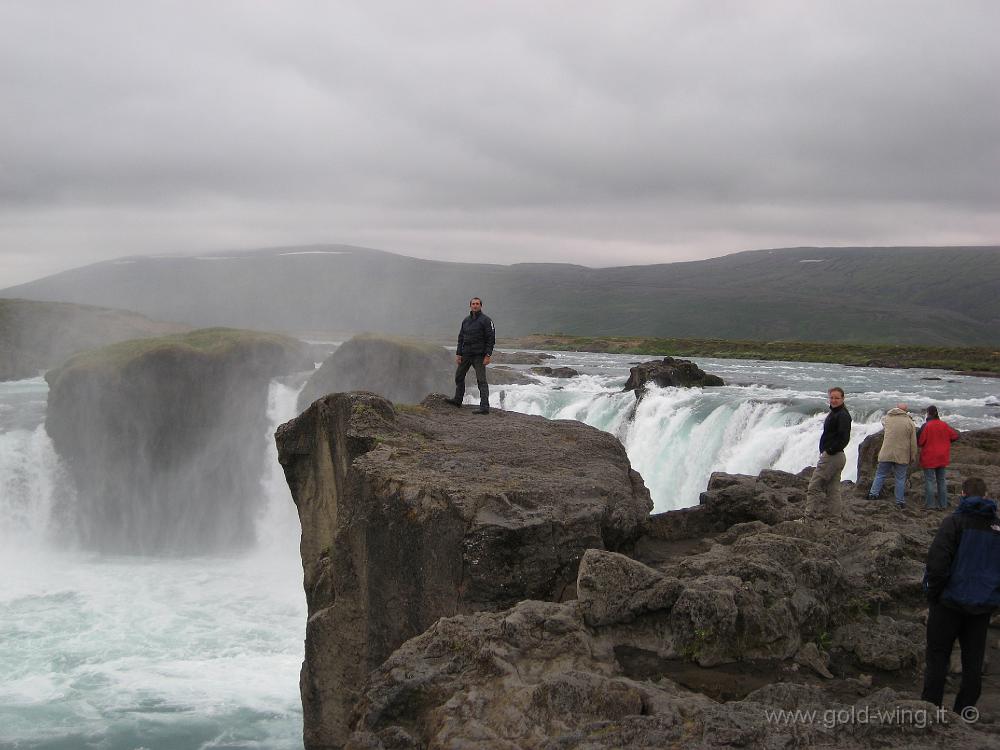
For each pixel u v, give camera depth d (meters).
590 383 55.31
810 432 30.34
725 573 10.30
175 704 19.89
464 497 12.30
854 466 27.44
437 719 8.08
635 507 13.75
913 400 44.81
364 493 13.46
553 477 13.83
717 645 9.38
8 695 20.30
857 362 88.44
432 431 16.62
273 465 44.19
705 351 110.75
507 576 11.88
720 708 7.57
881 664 9.74
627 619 9.72
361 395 16.72
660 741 7.06
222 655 23.53
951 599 8.23
